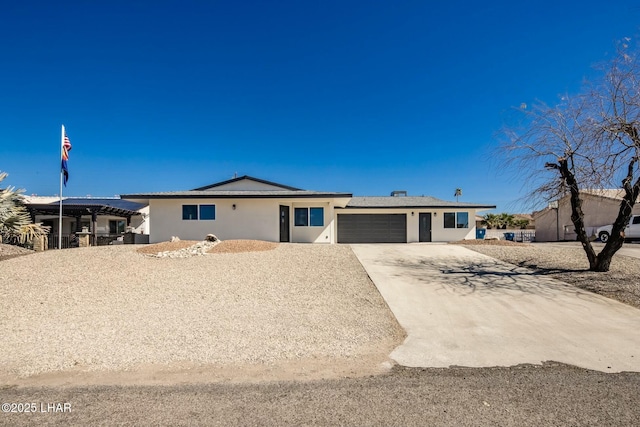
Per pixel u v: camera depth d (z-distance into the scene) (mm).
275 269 10008
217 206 18766
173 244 13344
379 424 3240
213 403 3615
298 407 3535
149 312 6637
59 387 3994
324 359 4848
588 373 4387
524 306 7285
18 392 3875
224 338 5484
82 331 5711
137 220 29016
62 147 17844
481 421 3287
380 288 8531
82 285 8273
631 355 4961
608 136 8750
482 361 4793
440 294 8109
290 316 6520
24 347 5098
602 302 7500
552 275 9898
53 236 19578
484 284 8969
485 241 18594
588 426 3207
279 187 22562
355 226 22703
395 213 22625
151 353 4930
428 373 4410
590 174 9156
